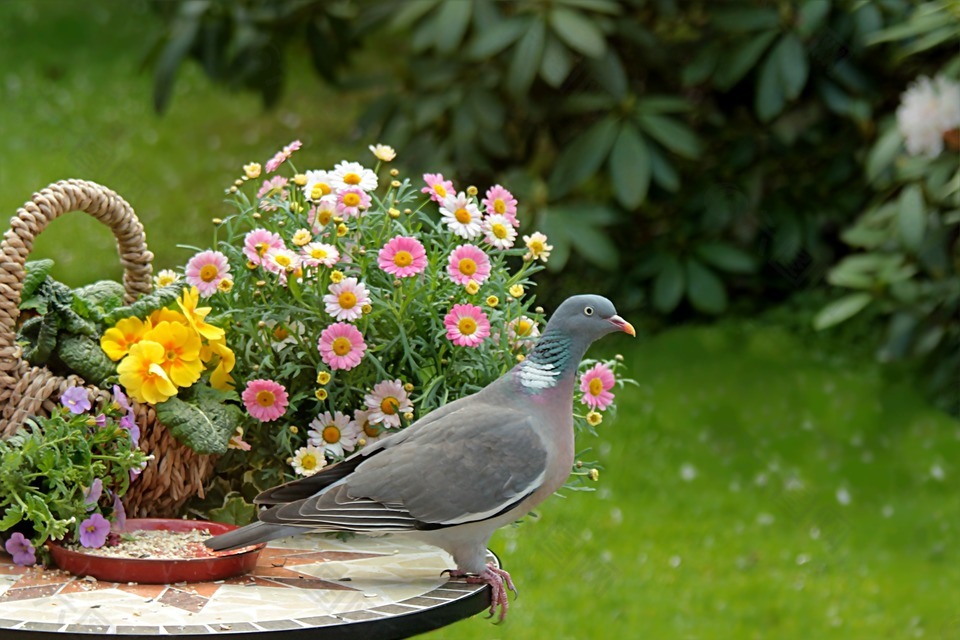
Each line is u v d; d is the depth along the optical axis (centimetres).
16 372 416
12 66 1680
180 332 435
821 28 1012
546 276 1126
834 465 995
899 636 779
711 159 1125
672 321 1184
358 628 357
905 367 1100
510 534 890
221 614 360
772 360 1121
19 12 1820
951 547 893
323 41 1170
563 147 1136
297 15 1170
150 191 1349
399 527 395
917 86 1017
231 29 1174
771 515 934
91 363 422
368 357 468
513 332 488
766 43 999
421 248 457
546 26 962
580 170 1004
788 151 1102
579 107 1036
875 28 977
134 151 1447
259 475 479
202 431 429
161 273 494
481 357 475
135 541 414
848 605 816
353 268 477
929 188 910
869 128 1052
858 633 781
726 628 786
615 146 1004
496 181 1137
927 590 837
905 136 912
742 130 1107
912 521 928
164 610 362
